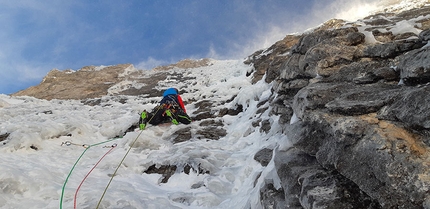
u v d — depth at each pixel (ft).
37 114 23.68
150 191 13.08
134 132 18.95
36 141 16.08
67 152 16.44
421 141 6.39
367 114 7.77
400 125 6.86
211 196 12.43
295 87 12.92
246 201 11.23
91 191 11.89
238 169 14.14
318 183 7.64
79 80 42.45
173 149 16.94
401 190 5.83
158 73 45.29
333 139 8.13
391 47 10.12
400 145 6.31
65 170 13.78
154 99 30.01
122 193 11.98
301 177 8.32
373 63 10.30
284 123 13.41
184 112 20.53
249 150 15.44
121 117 23.77
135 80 41.96
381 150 6.45
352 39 11.66
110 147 17.62
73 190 11.80
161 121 20.40
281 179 9.36
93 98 34.40
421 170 5.76
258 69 27.43
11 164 12.98
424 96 6.44
